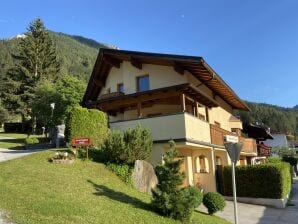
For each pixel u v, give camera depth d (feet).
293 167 163.02
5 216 28.78
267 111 366.02
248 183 68.39
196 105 74.23
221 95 94.79
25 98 176.55
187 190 40.65
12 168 47.32
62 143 91.91
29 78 181.06
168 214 39.01
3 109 213.25
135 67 80.23
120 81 84.33
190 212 39.27
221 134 82.53
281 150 222.07
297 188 103.81
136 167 53.01
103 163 54.75
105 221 32.12
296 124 394.11
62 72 204.13
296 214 57.36
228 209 61.36
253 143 115.14
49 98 129.08
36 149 92.58
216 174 73.87
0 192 35.68
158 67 77.20
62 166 49.83
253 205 65.87
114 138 54.90
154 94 69.56
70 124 62.28
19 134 173.06
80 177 46.50
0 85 209.36
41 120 135.85
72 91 126.72
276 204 64.69
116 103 76.38
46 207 32.17
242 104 108.47
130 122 66.49
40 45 188.96
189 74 73.26
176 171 40.27
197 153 76.38
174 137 61.46
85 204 35.94
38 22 192.85
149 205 41.47
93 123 63.93
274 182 65.62
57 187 40.29
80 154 56.59
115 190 45.39
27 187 38.78
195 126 65.77
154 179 55.31
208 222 41.96
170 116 62.64
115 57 82.38
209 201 48.93
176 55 68.59
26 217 29.04
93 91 92.48
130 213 36.52
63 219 30.04
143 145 54.85
